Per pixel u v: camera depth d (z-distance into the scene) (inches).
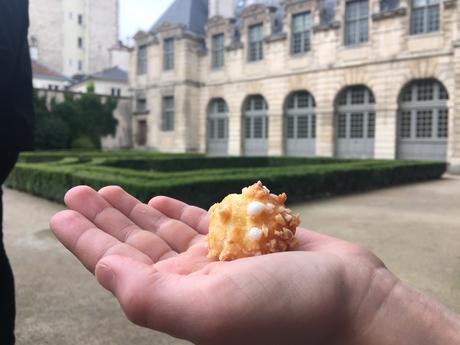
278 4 1366.9
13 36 94.0
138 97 1627.7
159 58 1533.0
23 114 99.1
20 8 96.4
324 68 1159.6
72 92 1512.1
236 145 1384.1
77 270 250.8
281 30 1299.2
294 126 1261.1
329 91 1154.7
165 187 377.4
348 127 1146.7
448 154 955.3
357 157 1130.7
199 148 1494.8
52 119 1440.7
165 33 1498.5
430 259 267.4
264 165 1123.9
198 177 437.7
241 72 1360.7
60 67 2500.0
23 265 259.8
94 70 2586.1
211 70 1444.4
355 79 1105.4
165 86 1512.1
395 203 502.0
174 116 1492.4
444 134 991.0
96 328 180.2
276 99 1275.8
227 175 467.8
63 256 278.7
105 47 2625.5
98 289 222.2
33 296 212.4
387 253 280.4
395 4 1055.6
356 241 312.3
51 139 1416.1
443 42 959.6
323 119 1169.4
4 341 99.9
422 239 319.6
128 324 184.4
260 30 1326.3
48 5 2452.0
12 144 97.5
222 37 1424.7
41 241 315.3
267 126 1330.0
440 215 420.5
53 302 205.6
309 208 463.8
